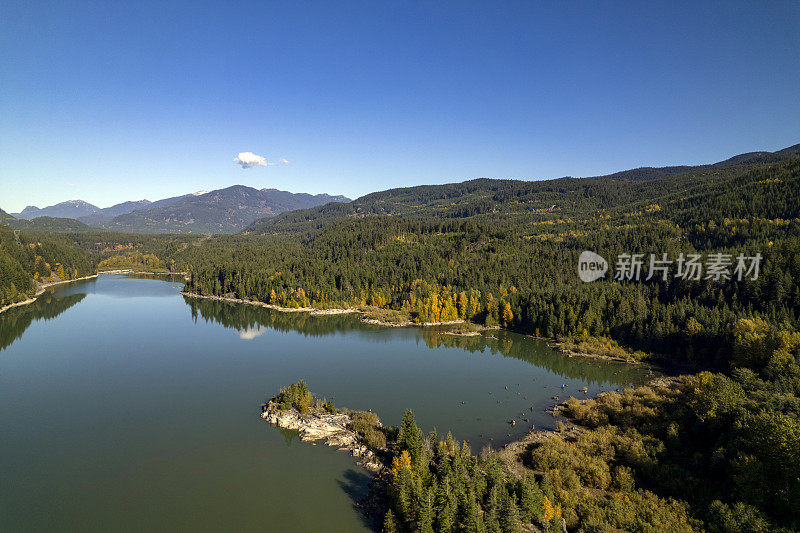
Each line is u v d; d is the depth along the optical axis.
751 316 133.88
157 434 87.44
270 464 76.56
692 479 65.44
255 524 60.72
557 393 115.88
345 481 71.69
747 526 52.44
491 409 103.94
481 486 60.69
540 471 73.81
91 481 70.56
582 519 57.88
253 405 103.31
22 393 108.00
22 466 74.62
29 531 58.22
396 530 57.31
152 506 64.31
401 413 100.44
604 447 78.75
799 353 101.31
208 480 71.38
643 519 57.50
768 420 63.53
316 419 92.25
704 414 77.75
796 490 53.94
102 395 107.88
